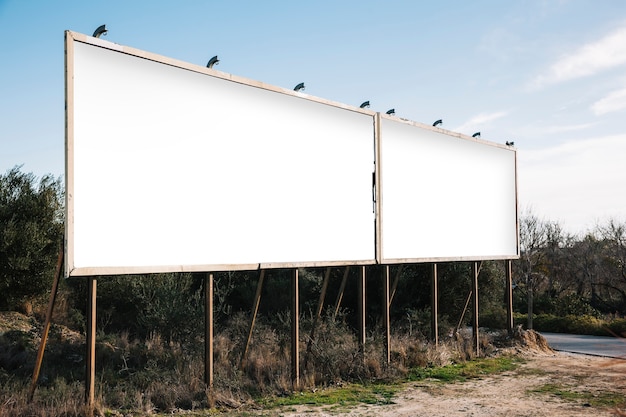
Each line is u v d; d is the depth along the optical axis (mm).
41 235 14711
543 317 27328
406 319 18219
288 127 11086
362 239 12539
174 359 11375
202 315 13719
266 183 10625
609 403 10047
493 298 22500
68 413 7977
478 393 10828
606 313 34094
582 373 13195
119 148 8453
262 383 10352
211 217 9672
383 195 13164
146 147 8805
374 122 12992
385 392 10711
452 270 19984
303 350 12492
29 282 14516
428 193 14539
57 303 15477
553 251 36188
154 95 8953
